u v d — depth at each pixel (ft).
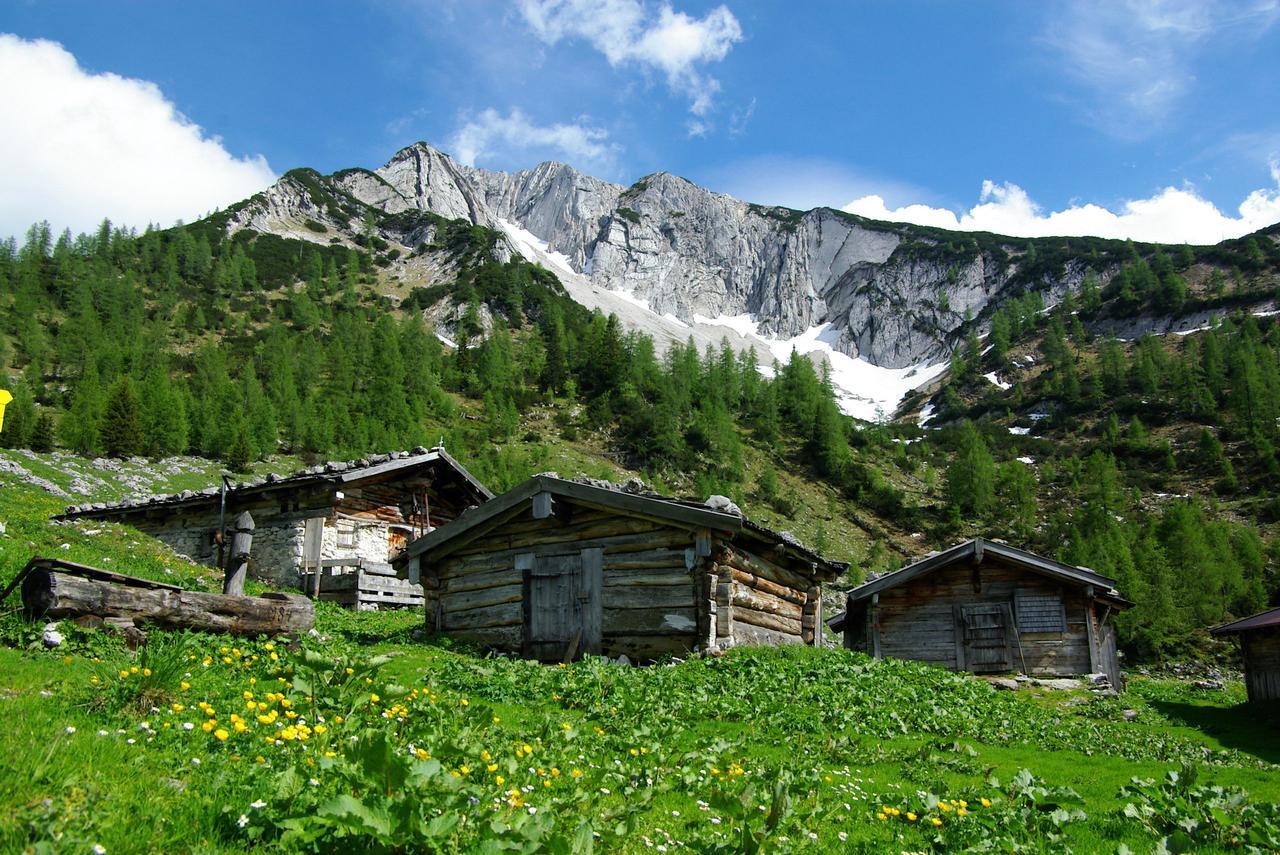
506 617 66.18
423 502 105.09
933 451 481.87
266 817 16.26
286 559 93.04
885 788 29.89
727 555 60.29
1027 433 524.93
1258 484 379.96
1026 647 88.07
